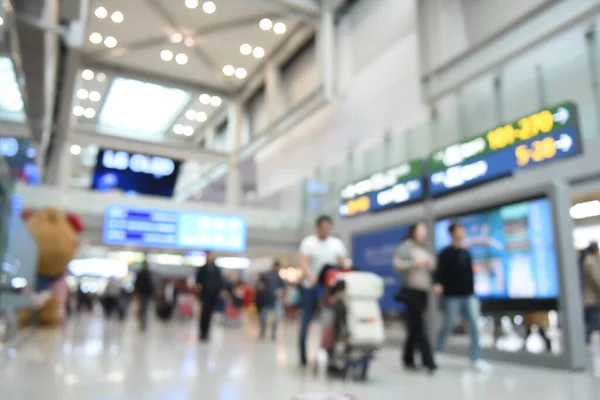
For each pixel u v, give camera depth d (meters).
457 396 3.52
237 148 21.12
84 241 15.62
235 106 21.22
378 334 4.14
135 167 22.58
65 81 15.46
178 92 20.28
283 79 19.72
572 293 5.13
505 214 6.09
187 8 15.07
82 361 4.82
